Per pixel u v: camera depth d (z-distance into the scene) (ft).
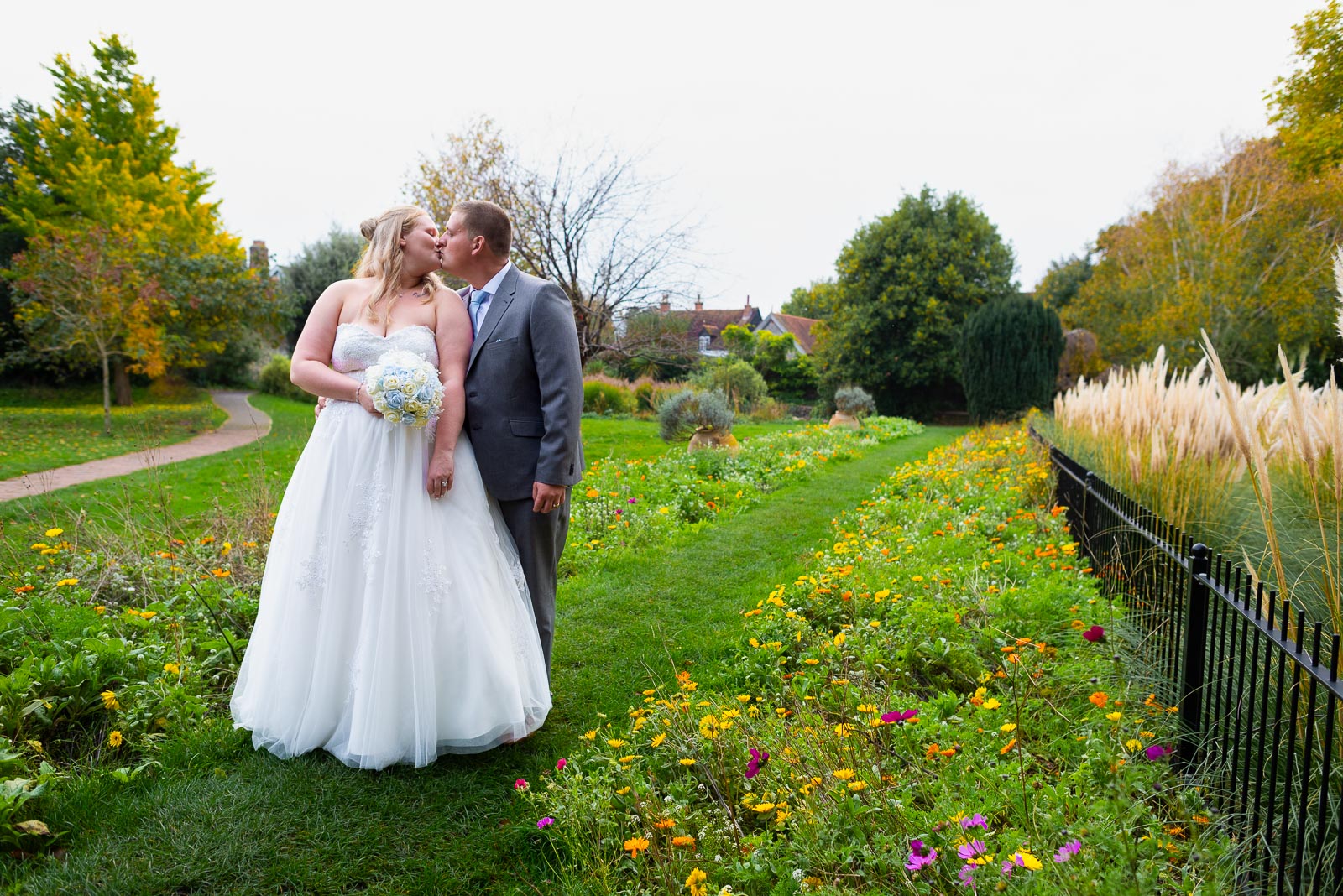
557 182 44.24
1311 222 65.72
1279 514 11.50
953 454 34.32
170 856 6.45
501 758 8.17
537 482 8.46
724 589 14.78
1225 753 6.81
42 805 7.00
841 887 5.66
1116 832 5.22
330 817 7.04
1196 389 16.06
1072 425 26.55
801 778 6.76
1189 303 67.46
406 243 8.58
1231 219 69.82
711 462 29.22
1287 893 5.59
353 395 8.07
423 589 7.74
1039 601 11.19
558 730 8.89
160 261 58.18
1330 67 38.78
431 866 6.48
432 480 8.00
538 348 8.48
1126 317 81.35
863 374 84.43
